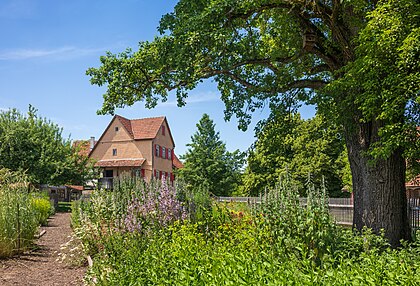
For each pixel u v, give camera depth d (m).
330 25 11.38
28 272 8.94
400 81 8.85
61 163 40.03
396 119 9.67
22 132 39.19
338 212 20.45
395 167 10.43
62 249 10.34
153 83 13.07
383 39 8.64
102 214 10.86
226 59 12.00
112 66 12.67
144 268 5.87
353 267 4.81
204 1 11.45
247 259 4.86
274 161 40.59
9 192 11.66
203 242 6.59
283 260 6.14
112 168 53.97
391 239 10.12
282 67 12.62
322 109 12.30
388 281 4.28
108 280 6.60
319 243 6.70
